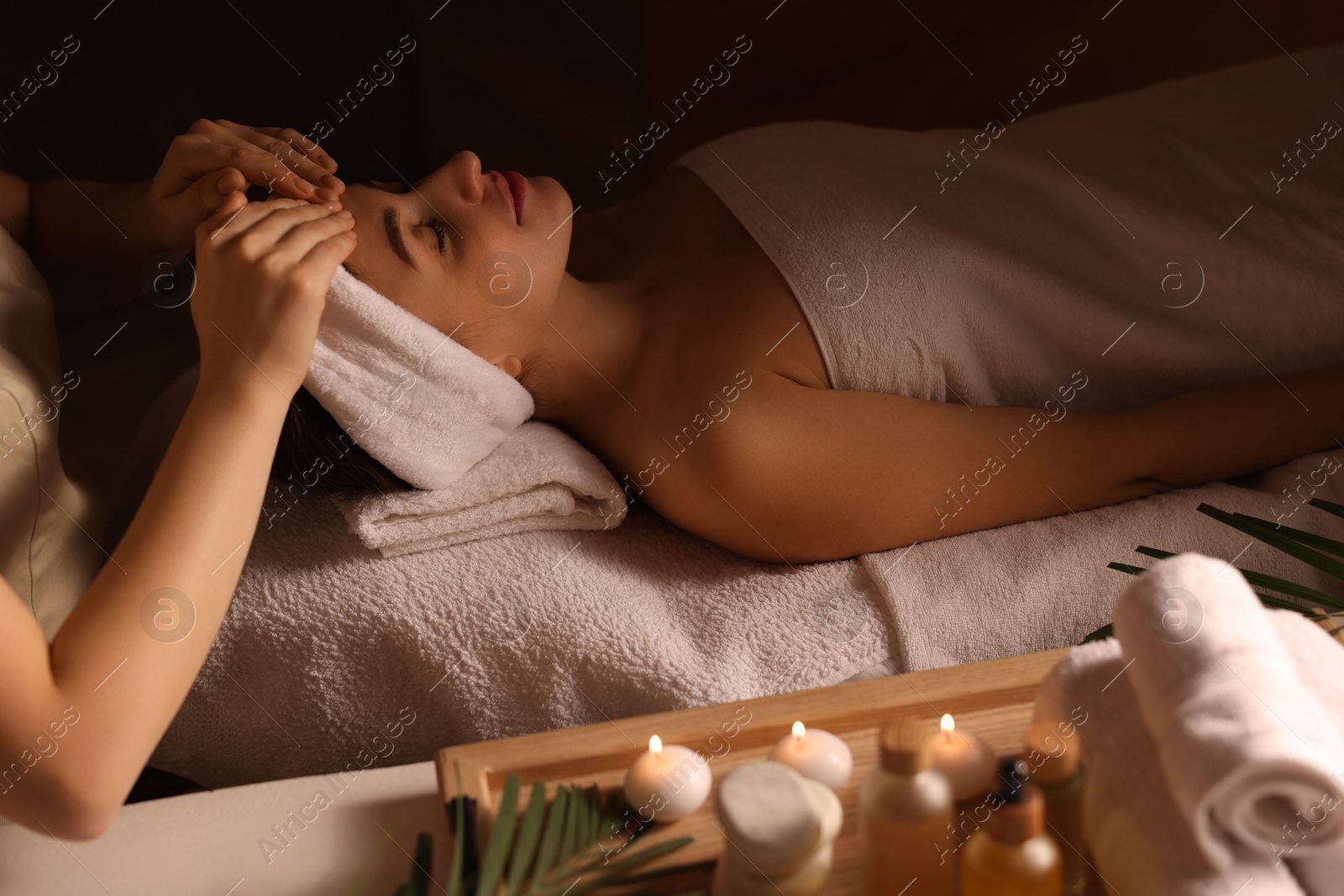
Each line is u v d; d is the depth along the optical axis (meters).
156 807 0.82
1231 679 0.58
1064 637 1.01
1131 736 0.63
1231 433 1.09
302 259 0.84
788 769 0.69
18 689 0.67
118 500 1.15
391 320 0.98
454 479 1.06
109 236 1.06
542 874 0.65
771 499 1.04
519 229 1.06
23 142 1.75
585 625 1.00
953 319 1.13
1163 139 1.20
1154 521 1.05
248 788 0.83
